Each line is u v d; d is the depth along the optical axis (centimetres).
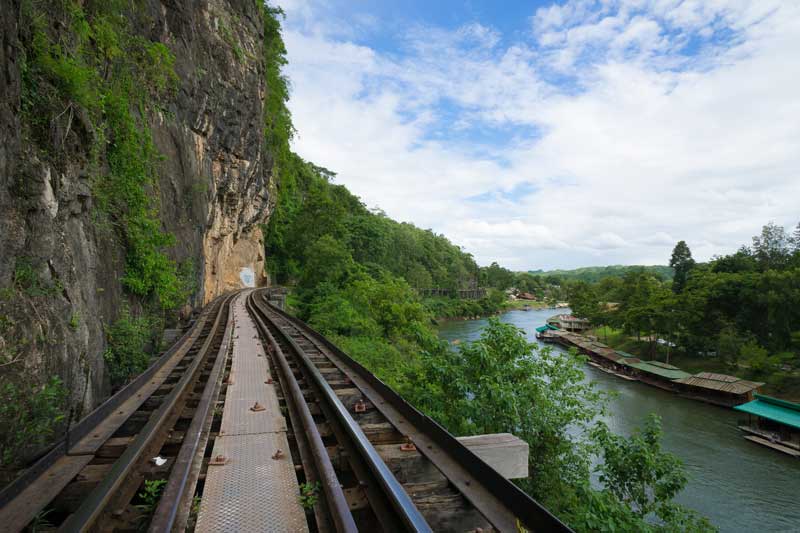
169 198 1414
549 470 708
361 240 5938
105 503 239
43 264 484
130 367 757
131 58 1012
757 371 3397
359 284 3344
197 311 1808
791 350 3441
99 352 648
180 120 1642
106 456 354
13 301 420
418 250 9012
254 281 4259
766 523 1478
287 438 396
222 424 412
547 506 658
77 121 620
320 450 316
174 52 1602
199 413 414
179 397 489
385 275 4878
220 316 1584
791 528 1449
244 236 4066
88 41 779
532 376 814
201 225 1930
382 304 3067
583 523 584
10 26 450
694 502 1609
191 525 245
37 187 484
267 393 533
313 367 619
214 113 2141
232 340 999
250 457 334
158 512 233
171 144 1494
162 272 1073
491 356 776
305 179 6919
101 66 837
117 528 247
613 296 7225
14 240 436
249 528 237
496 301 11531
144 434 344
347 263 4388
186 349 883
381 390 520
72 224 609
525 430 715
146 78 1105
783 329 3525
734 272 4969
